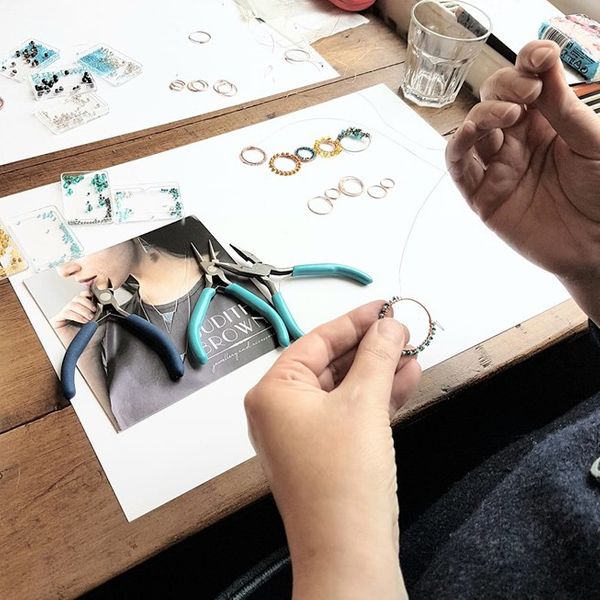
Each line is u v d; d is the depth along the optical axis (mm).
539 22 872
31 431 526
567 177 570
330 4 966
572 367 939
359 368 433
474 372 619
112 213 680
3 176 700
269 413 422
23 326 586
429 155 805
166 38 874
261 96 830
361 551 367
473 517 500
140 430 536
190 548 822
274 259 668
